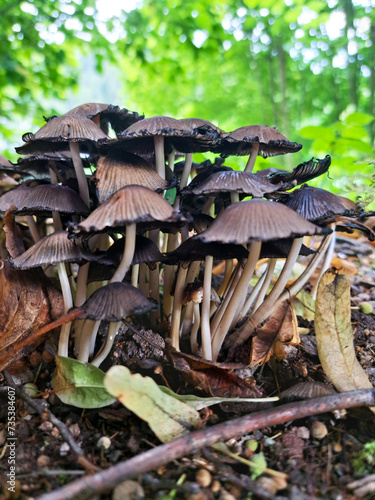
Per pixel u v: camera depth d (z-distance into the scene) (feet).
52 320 0.45
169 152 0.52
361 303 0.60
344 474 0.32
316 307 0.40
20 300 0.44
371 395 0.34
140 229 0.42
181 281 0.44
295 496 0.29
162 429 0.31
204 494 0.30
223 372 0.39
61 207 0.42
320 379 0.43
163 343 0.45
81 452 0.31
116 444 0.35
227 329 0.44
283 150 0.51
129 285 0.37
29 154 0.51
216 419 0.38
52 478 0.31
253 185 0.39
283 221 0.33
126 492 0.29
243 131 0.46
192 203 0.52
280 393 0.40
